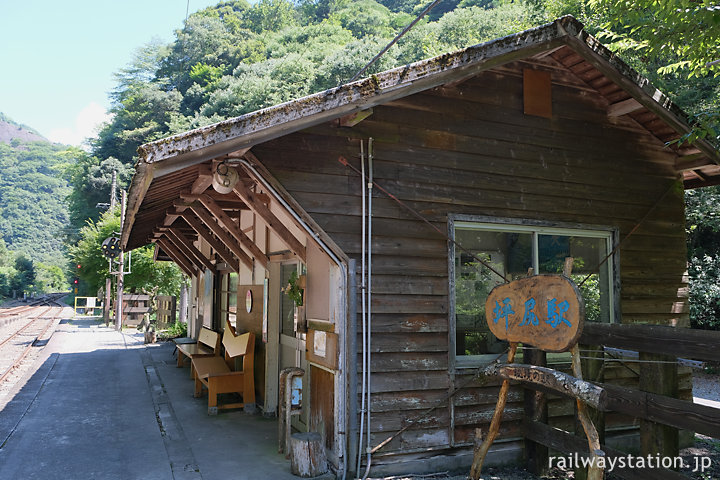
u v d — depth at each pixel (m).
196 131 3.63
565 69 5.66
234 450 5.21
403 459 4.59
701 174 6.44
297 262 5.98
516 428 5.07
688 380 5.86
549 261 5.45
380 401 4.56
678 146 5.93
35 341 16.53
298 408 5.08
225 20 67.25
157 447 5.33
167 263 23.56
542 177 5.44
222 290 10.04
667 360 3.71
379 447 4.48
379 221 4.75
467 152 5.16
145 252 23.47
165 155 3.54
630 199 5.84
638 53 10.88
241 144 3.87
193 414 6.70
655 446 3.73
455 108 5.17
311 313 5.09
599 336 4.13
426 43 30.80
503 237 5.31
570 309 3.38
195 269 12.33
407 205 4.87
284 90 38.78
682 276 6.04
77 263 29.03
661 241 5.96
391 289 4.71
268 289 6.65
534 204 5.38
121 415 6.68
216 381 6.70
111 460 4.94
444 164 5.05
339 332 4.46
